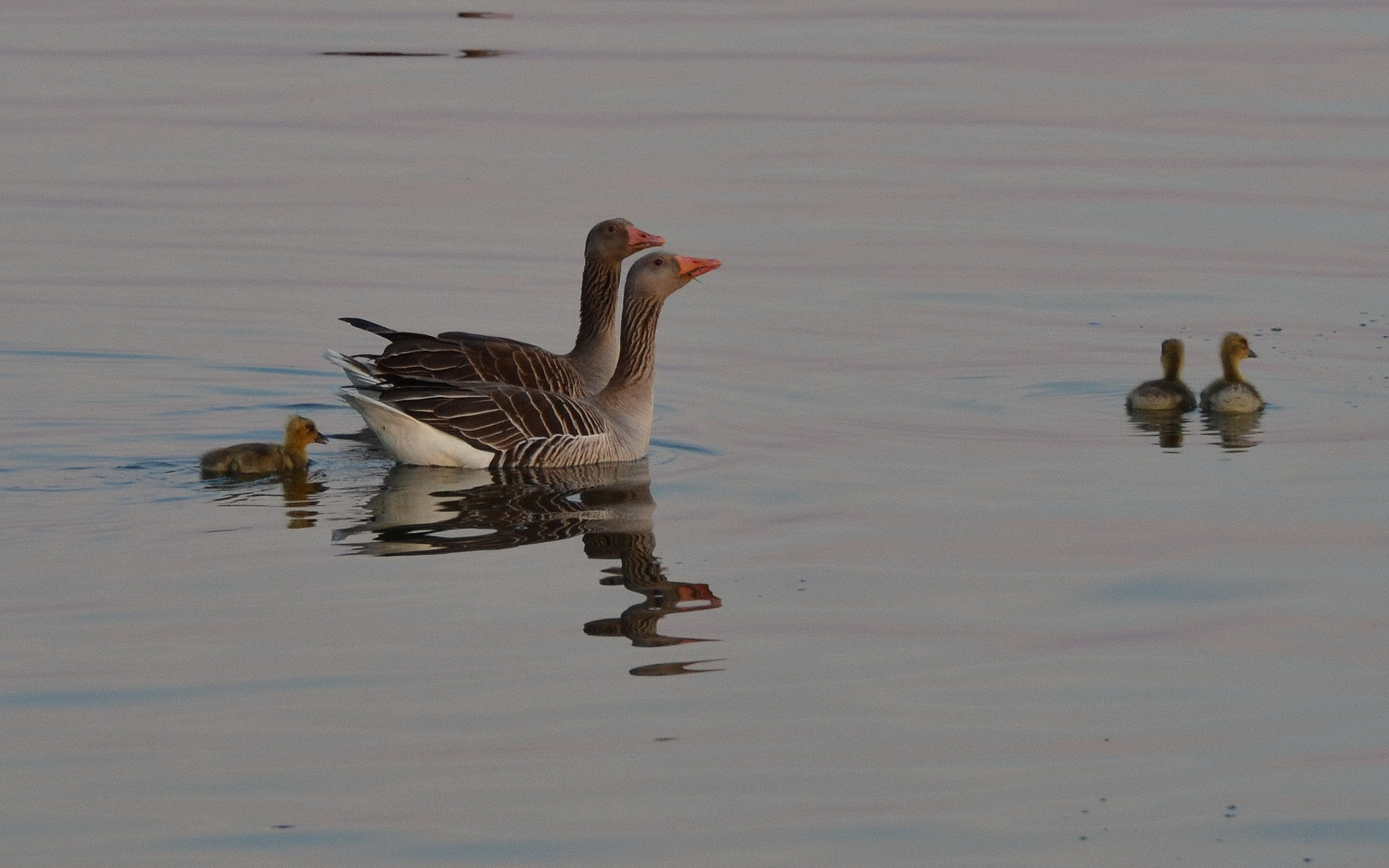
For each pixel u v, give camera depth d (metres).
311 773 10.38
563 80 43.22
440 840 9.59
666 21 53.06
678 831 9.73
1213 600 13.59
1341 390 21.06
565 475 17.45
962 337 23.81
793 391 21.09
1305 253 28.47
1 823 9.74
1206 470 17.58
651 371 18.66
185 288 25.81
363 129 37.78
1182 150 36.41
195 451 18.44
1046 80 43.84
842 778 10.43
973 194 32.84
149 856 9.40
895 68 45.34
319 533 15.27
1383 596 13.64
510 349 19.62
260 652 12.30
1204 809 10.07
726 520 15.77
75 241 28.53
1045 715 11.37
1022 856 9.49
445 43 48.50
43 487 16.75
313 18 53.25
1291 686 11.86
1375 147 36.34
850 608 13.34
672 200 31.77
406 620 12.98
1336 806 10.08
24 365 21.86
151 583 13.83
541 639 12.62
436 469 17.80
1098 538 15.17
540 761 10.59
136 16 53.06
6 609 13.16
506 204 31.34
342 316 24.44
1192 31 50.88
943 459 18.05
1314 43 48.66
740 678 11.93
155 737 10.88
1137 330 24.27
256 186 32.72
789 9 56.09
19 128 37.34
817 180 33.62
